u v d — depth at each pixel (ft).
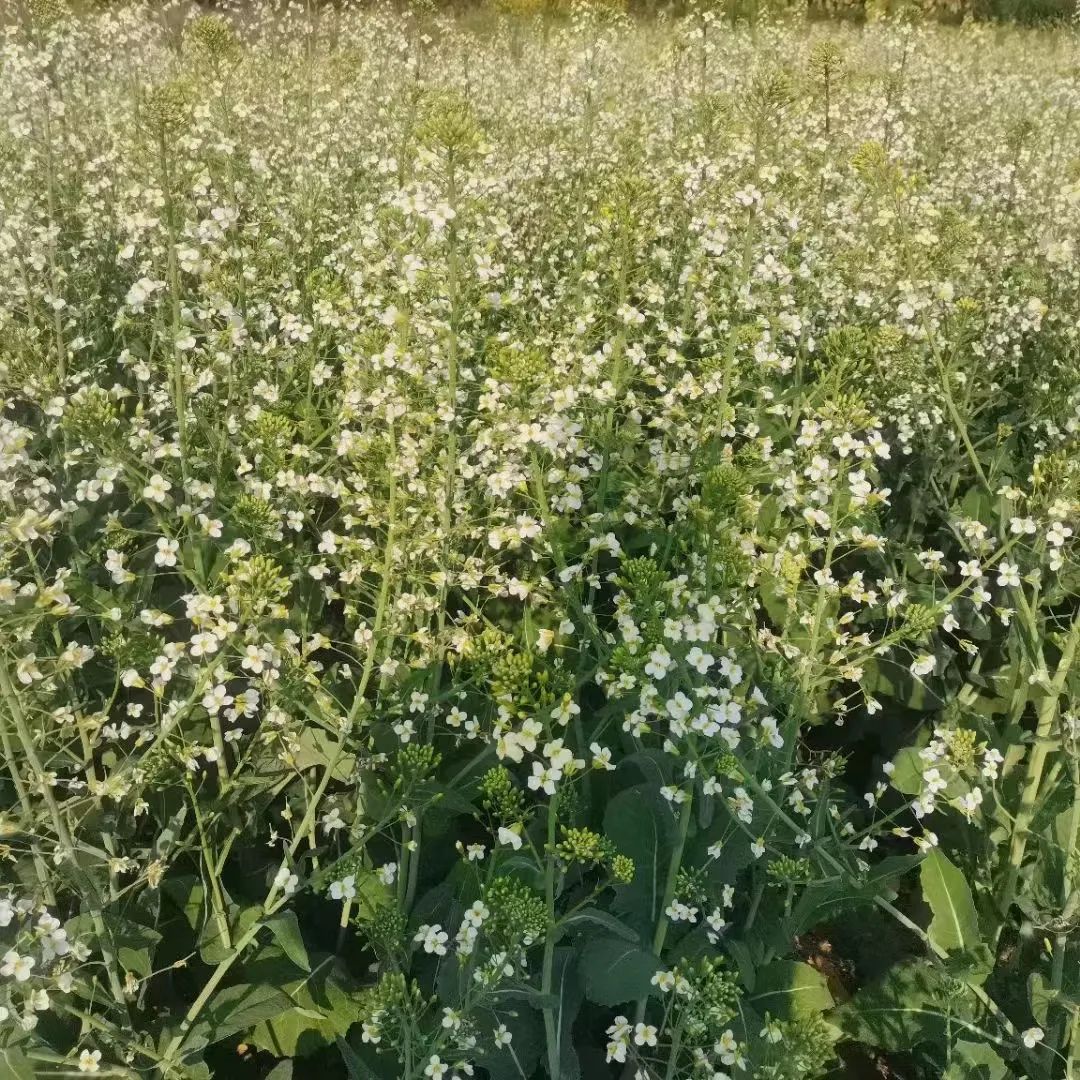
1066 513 12.27
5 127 24.02
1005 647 16.97
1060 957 11.99
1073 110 36.99
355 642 12.28
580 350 16.57
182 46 32.42
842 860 12.03
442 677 15.02
